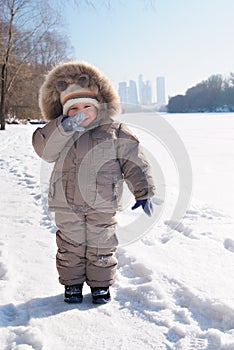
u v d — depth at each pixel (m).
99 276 2.65
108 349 2.16
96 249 2.63
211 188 6.72
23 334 2.24
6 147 14.73
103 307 2.62
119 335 2.29
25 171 8.62
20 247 3.78
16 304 2.66
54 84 2.73
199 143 15.42
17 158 11.20
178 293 2.75
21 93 36.75
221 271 3.09
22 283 3.00
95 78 2.66
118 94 2.74
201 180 7.43
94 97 2.65
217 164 9.76
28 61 29.52
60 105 2.80
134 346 2.18
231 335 2.21
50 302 2.69
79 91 2.62
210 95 89.69
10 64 27.05
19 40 26.19
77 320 2.45
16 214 5.00
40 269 3.26
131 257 3.40
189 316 2.44
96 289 2.67
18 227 4.45
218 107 88.75
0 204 5.59
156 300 2.64
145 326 2.38
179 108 90.81
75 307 2.62
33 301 2.69
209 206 5.19
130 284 2.97
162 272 3.07
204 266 3.20
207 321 2.42
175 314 2.50
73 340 2.24
